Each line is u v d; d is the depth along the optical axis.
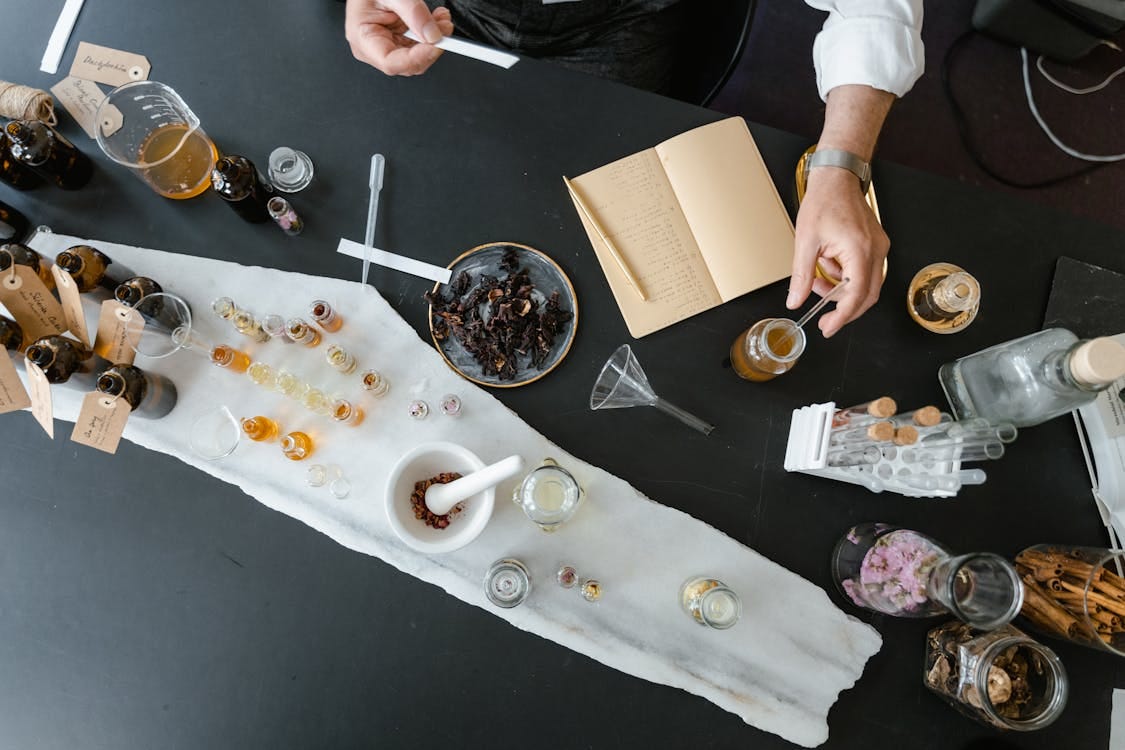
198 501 0.94
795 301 0.91
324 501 0.94
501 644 0.92
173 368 0.96
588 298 0.97
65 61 1.02
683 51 1.17
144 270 0.98
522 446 0.95
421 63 0.96
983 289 0.98
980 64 1.61
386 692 0.91
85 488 0.94
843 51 0.95
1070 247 0.99
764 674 0.92
